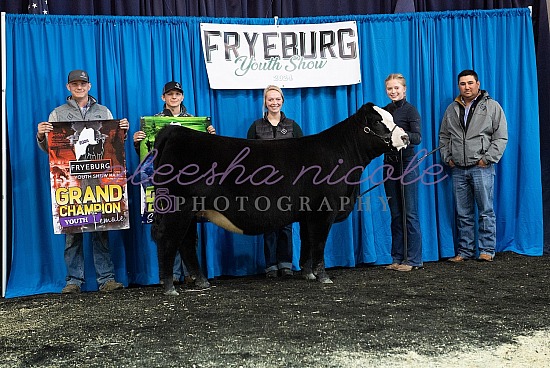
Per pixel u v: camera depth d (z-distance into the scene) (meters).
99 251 4.66
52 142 4.35
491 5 5.61
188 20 5.08
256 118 5.29
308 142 4.50
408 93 5.43
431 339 3.05
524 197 5.54
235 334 3.21
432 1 5.54
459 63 5.48
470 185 5.30
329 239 5.34
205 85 5.16
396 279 4.61
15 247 4.75
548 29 5.71
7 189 4.82
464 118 5.23
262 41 5.18
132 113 4.96
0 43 4.73
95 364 2.81
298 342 3.04
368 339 3.07
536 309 3.62
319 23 5.28
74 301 4.21
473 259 5.36
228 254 5.24
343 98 5.32
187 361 2.81
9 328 3.52
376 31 5.36
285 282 4.66
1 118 4.77
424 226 5.43
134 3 5.04
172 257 4.26
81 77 4.50
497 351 2.86
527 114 5.50
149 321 3.53
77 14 4.93
